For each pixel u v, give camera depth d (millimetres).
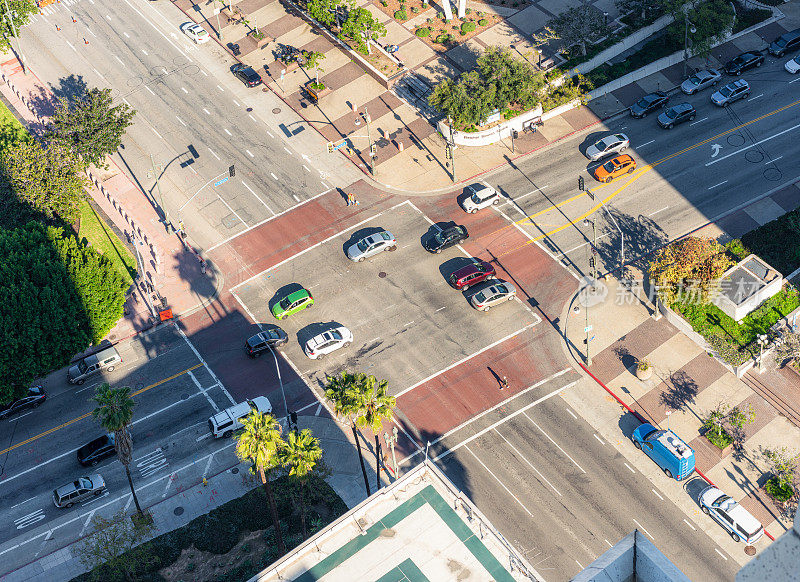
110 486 80750
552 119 108125
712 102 107062
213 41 122875
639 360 85062
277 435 64000
